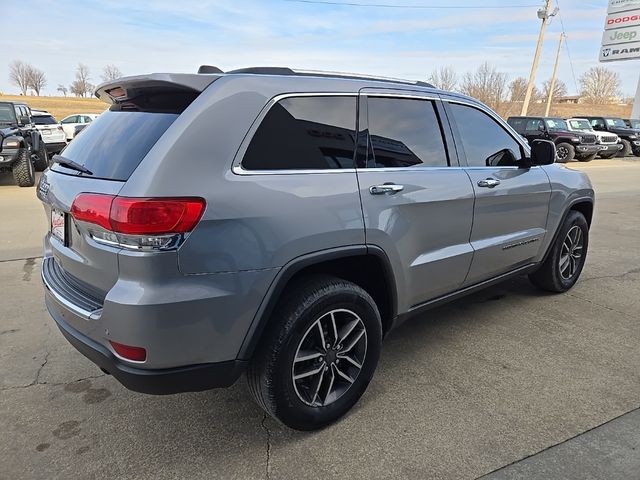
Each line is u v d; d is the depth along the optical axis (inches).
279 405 96.4
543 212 161.9
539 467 93.5
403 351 139.8
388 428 105.3
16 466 93.0
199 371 87.3
